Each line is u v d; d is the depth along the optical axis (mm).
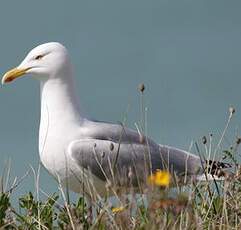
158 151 14188
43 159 13836
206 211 11953
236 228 11242
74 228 11422
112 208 11898
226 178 12234
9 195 12398
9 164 12711
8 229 11953
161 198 10562
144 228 11070
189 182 12906
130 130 14156
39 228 11852
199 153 13258
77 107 13961
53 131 13711
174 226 10898
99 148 13625
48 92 13984
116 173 13672
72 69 14109
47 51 14133
